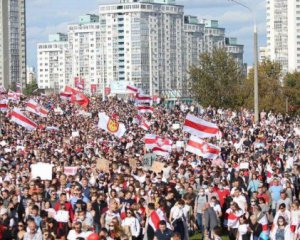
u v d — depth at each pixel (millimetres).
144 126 70562
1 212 28812
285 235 28188
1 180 37844
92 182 36625
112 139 64312
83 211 27609
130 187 31844
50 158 45438
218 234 27328
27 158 45688
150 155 45531
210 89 120312
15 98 112812
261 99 119750
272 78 123188
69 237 25859
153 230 27656
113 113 93562
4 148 54062
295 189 39844
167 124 82375
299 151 52500
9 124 76312
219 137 56375
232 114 102438
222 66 120562
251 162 43375
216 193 34031
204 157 43188
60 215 28984
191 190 33688
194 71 121625
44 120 81750
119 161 43625
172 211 29016
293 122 106688
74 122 82688
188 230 32469
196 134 42781
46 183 34312
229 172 40969
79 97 106938
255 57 63625
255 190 35094
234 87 120625
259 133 64812
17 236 26906
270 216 32500
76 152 51469
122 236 25766
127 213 28375
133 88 105750
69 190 33000
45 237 25234
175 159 44531
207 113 103312
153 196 31172
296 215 28859
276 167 40125
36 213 28078
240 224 29078
